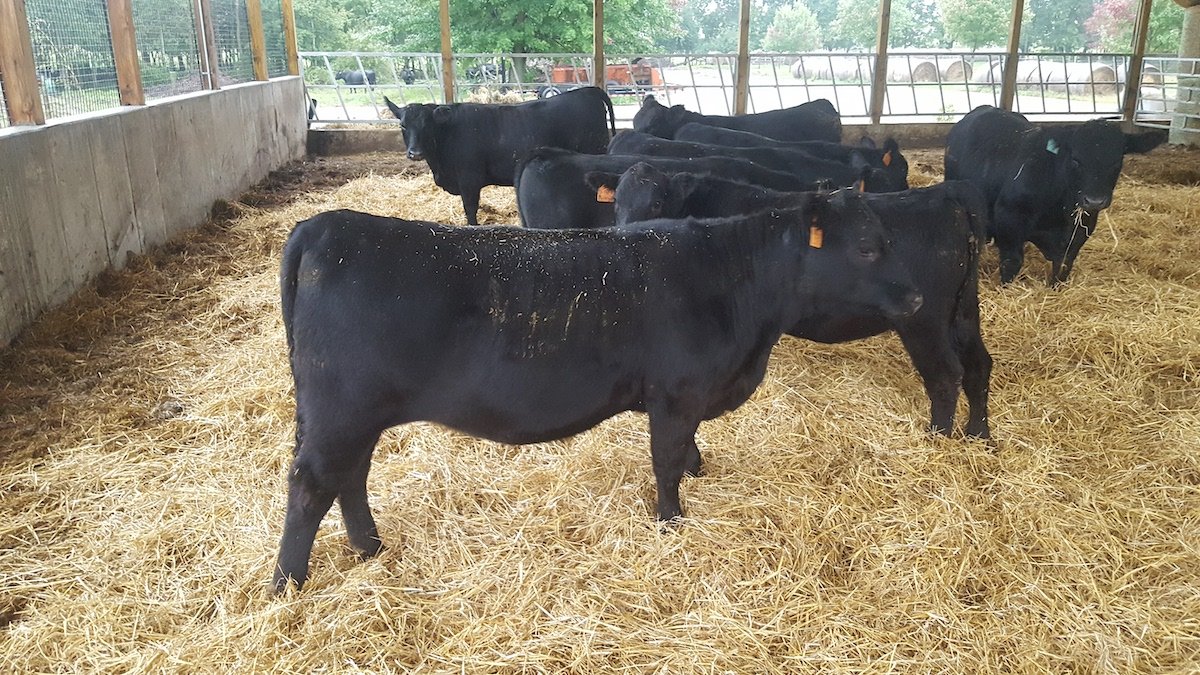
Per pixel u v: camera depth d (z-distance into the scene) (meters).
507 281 3.13
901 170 7.60
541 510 3.84
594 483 4.07
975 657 3.05
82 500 3.91
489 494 3.98
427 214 9.91
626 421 4.64
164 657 2.94
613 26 21.48
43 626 3.08
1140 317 6.16
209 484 4.05
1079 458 4.39
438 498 3.94
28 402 4.84
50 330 5.67
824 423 4.68
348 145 14.47
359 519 3.46
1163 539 3.70
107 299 6.48
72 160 6.35
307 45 28.02
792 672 2.98
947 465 4.27
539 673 2.94
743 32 14.80
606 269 3.29
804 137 10.28
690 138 8.55
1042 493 4.03
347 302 2.93
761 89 19.19
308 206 10.01
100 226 6.78
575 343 3.21
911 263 4.19
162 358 5.59
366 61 27.17
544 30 20.88
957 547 3.59
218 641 3.00
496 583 3.36
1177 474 4.25
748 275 3.58
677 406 3.48
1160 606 3.30
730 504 3.90
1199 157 13.47
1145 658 3.05
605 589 3.34
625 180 5.43
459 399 3.15
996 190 7.25
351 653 3.00
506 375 3.14
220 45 11.23
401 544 3.62
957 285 4.33
